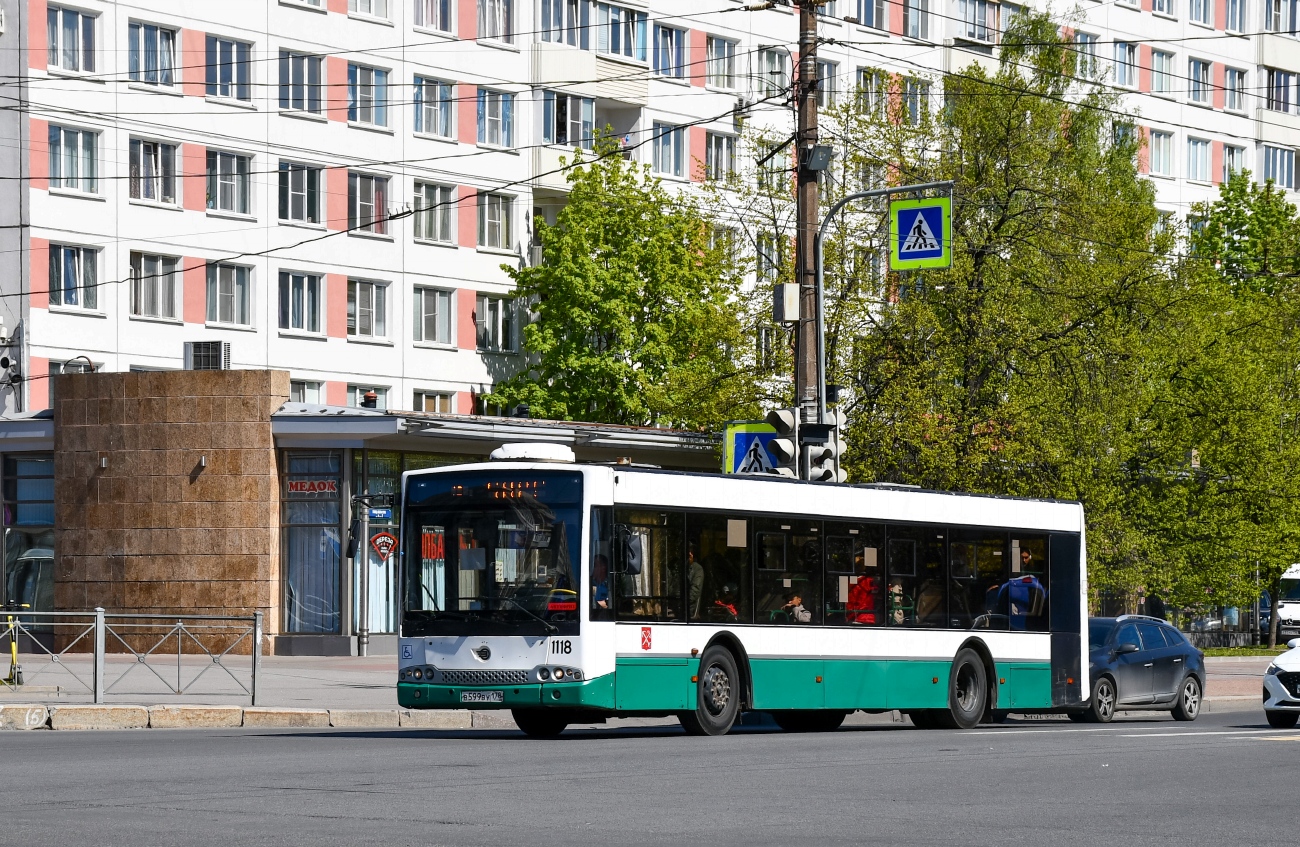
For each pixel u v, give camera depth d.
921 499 28.34
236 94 61.97
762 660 25.41
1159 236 56.47
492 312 68.81
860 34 77.56
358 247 64.88
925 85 56.72
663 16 72.50
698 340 53.97
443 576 23.84
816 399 32.56
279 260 62.91
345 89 64.75
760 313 51.75
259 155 62.50
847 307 49.50
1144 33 89.94
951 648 28.45
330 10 64.31
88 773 16.44
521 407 59.09
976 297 48.22
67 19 58.19
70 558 49.72
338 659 46.03
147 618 29.31
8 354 56.56
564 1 70.25
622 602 23.53
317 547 48.81
